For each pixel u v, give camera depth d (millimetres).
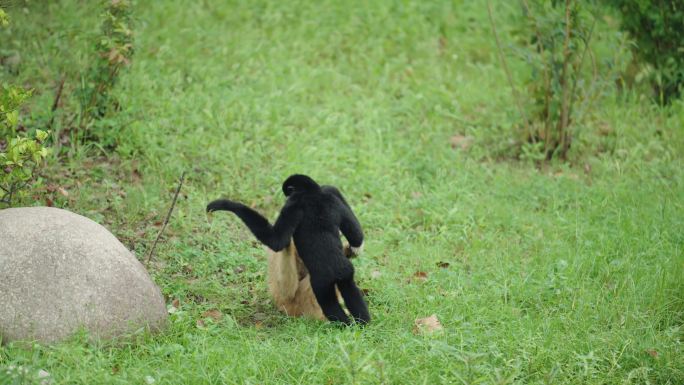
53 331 7051
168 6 16641
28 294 7094
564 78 13289
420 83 15609
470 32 17906
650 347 7727
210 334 7812
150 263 9508
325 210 8320
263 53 15938
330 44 16719
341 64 16109
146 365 6895
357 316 8086
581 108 13406
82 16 15211
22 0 13422
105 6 11828
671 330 8195
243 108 13484
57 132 11547
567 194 11992
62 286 7172
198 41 15820
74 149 11672
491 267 9891
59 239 7355
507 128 14031
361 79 15758
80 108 12273
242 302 9023
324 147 12742
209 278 9398
